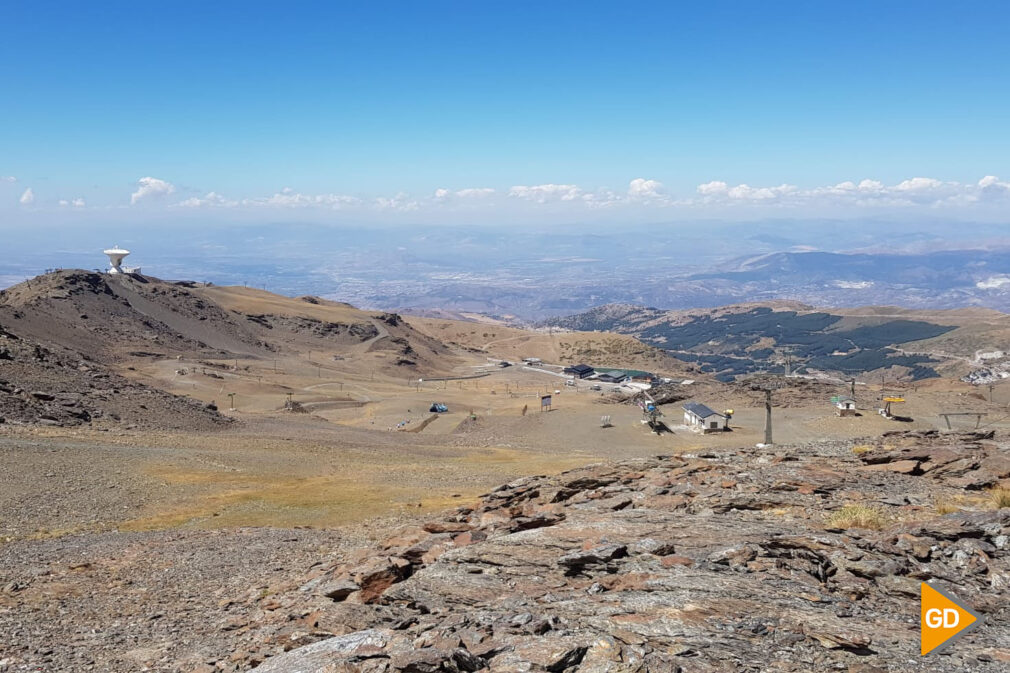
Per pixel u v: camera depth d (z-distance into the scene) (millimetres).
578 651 12852
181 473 64688
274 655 16500
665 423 129625
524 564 19000
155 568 31031
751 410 137625
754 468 31797
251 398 174875
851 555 17422
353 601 19094
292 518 47344
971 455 30578
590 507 26375
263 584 26297
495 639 13906
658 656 12461
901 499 25359
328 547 34031
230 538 37750
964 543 17938
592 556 18078
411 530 25969
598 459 88750
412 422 150500
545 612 15250
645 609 14703
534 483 36438
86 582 28812
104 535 40406
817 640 13055
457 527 25391
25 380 94438
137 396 107312
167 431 91938
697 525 20781
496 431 128750
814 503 25094
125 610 24625
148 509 50688
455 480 66500
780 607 14656
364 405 189500
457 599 17719
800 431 112188
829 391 147500
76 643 20953
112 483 57344
